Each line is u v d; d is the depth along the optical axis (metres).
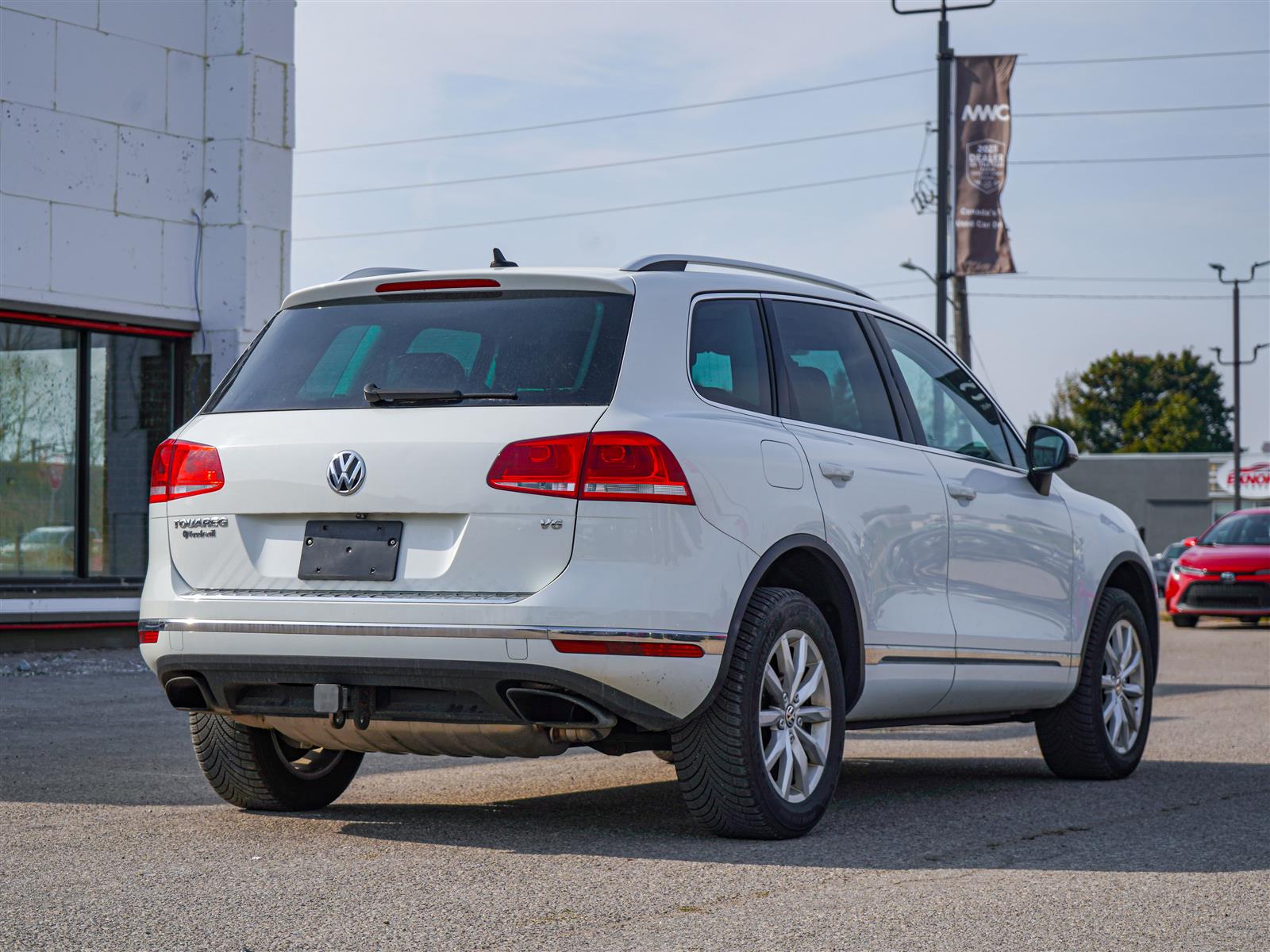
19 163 13.12
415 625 4.72
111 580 13.97
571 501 4.70
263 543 5.04
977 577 6.34
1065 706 7.03
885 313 6.38
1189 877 4.64
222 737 5.57
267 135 14.62
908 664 5.86
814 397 5.67
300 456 4.98
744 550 4.98
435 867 4.65
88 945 3.68
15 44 13.08
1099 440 105.12
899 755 8.12
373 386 5.04
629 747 5.18
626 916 4.02
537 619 4.62
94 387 13.90
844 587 5.50
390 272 5.55
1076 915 4.12
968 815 5.91
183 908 4.08
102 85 13.74
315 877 4.48
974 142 22.83
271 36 14.65
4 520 13.26
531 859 4.79
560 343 4.98
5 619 13.01
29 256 13.21
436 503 4.77
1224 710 10.25
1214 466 65.31
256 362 5.39
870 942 3.79
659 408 4.92
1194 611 22.48
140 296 14.05
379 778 6.84
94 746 7.66
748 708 4.97
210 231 14.52
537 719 4.78
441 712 4.84
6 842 5.06
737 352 5.39
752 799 5.02
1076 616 7.00
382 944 3.72
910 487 5.94
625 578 4.69
